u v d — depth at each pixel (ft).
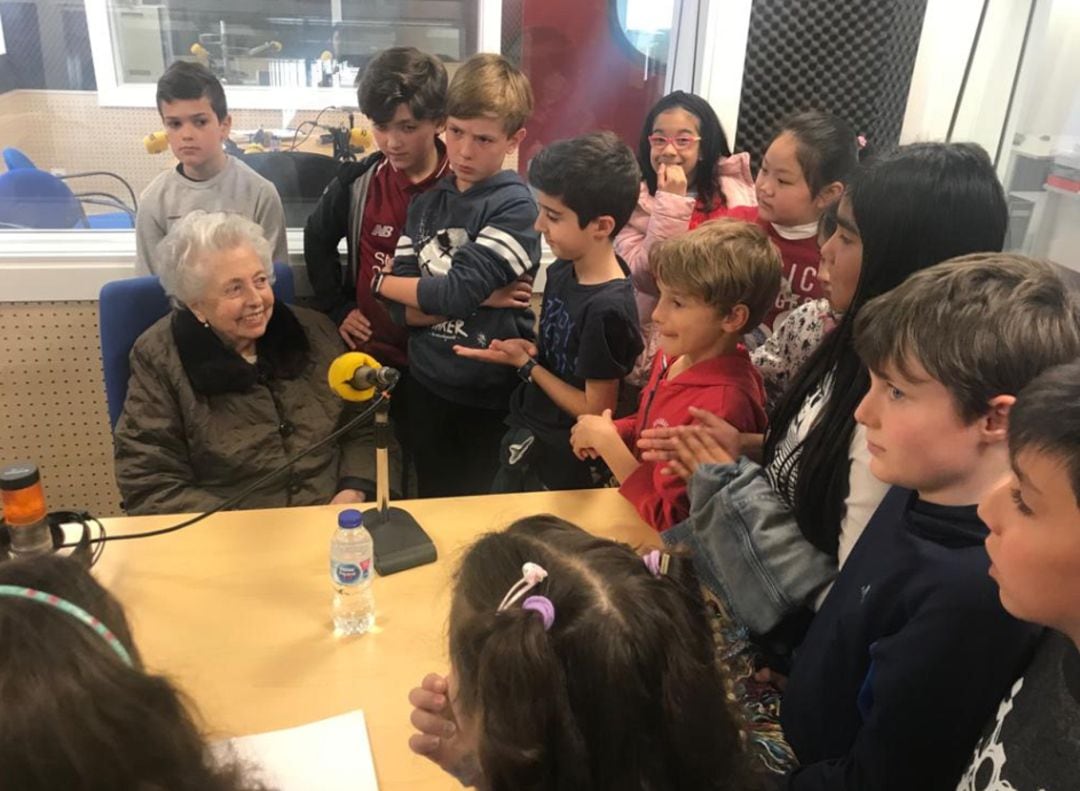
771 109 7.32
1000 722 2.56
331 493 5.88
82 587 2.02
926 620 2.79
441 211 6.35
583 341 5.48
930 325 2.75
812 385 4.00
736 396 4.61
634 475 4.82
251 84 7.79
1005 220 3.52
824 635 3.30
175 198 7.01
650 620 2.21
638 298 6.63
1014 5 6.72
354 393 4.29
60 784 1.65
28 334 7.36
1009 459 2.18
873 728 2.89
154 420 5.56
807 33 7.03
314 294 7.60
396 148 6.55
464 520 4.74
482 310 6.38
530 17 7.64
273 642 3.79
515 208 6.08
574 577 2.31
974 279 2.84
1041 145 6.82
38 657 1.73
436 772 3.16
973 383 2.68
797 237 6.20
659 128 6.84
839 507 3.66
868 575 3.11
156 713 1.78
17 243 7.34
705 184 7.05
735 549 3.90
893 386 2.89
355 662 3.68
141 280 5.92
